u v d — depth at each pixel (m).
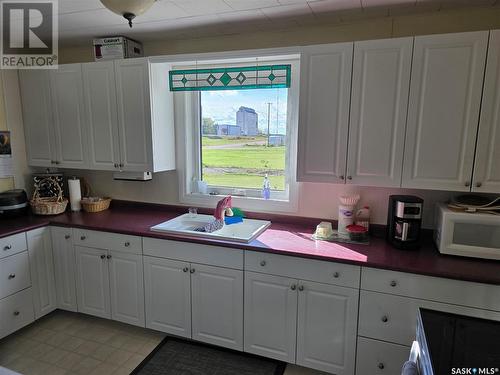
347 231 2.23
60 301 2.73
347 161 2.10
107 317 2.60
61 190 3.00
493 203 1.87
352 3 1.94
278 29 2.42
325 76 2.06
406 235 2.00
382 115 1.98
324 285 1.96
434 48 1.83
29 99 2.90
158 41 2.76
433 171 1.93
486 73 1.77
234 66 2.59
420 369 1.01
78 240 2.58
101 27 2.41
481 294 1.68
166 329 2.43
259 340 2.18
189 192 2.94
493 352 0.90
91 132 2.75
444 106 1.86
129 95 2.58
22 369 2.18
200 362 2.26
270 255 2.05
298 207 2.56
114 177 2.88
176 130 2.84
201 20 2.24
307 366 2.08
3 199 2.63
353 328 1.94
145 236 2.36
